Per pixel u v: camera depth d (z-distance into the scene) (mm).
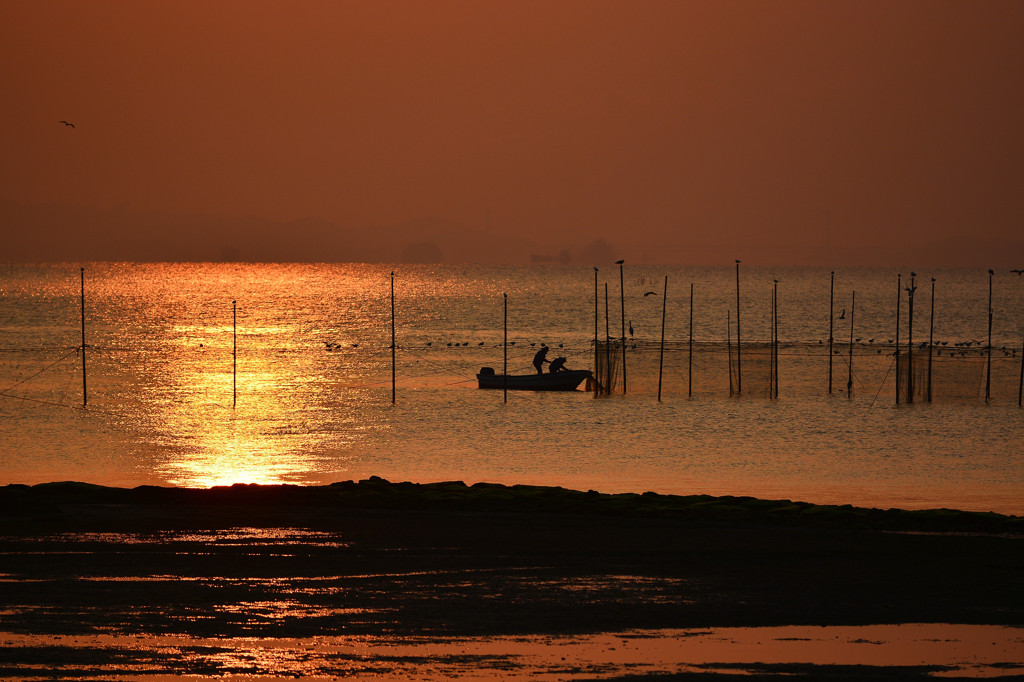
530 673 81688
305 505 152375
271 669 81625
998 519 144000
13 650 84500
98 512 145000
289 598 101438
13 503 146375
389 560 118438
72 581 106375
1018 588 108875
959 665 84938
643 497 160125
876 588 108438
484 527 138125
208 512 146125
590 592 105688
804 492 189250
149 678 79000
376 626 93062
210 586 105312
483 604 100625
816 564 118875
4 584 104875
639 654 86625
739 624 95500
